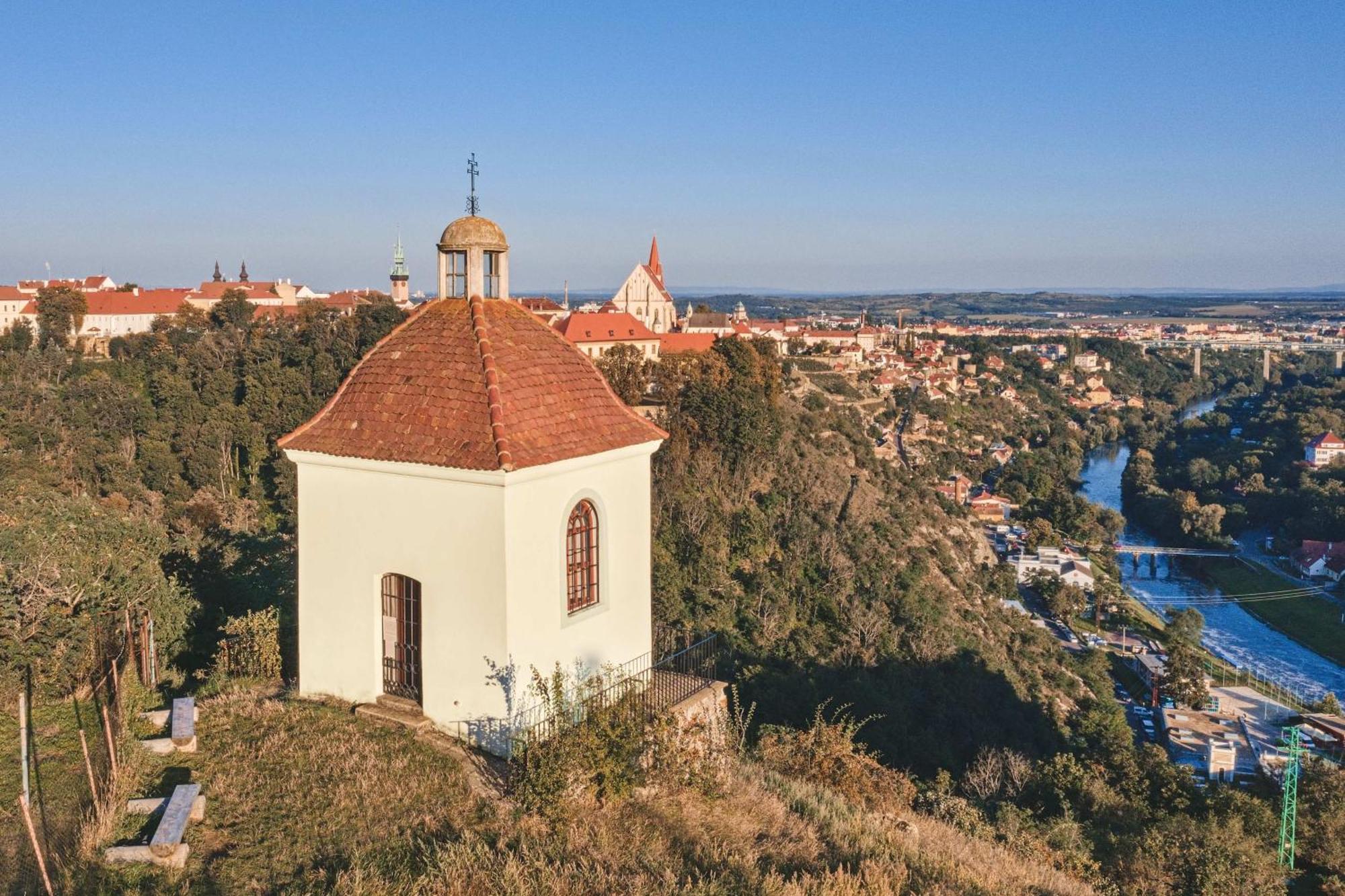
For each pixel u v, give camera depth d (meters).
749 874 11.88
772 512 69.38
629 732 14.00
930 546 77.25
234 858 11.32
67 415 77.00
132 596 20.31
